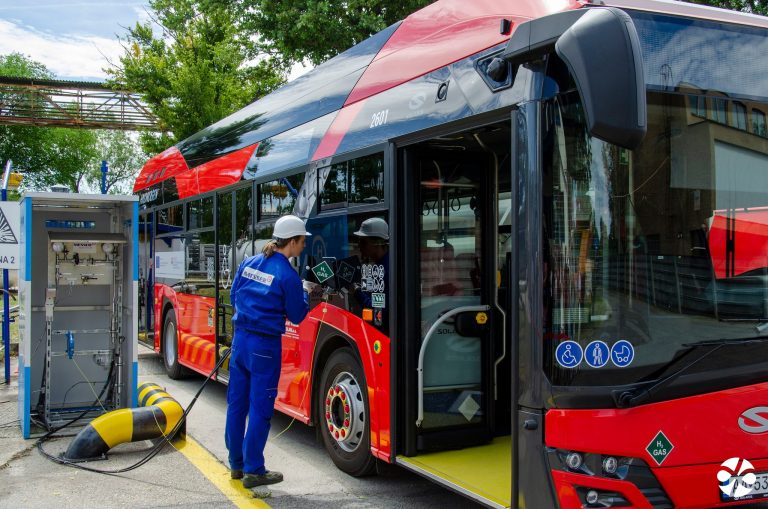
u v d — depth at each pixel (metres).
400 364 4.70
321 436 5.87
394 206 4.74
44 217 7.00
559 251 3.34
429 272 4.75
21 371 6.66
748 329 3.53
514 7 4.00
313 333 5.84
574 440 3.23
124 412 6.00
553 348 3.32
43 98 30.45
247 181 7.43
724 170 3.57
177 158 10.33
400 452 4.68
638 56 2.82
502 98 3.72
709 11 3.67
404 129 4.67
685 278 3.44
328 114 5.96
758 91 3.69
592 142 3.35
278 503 4.83
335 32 14.29
